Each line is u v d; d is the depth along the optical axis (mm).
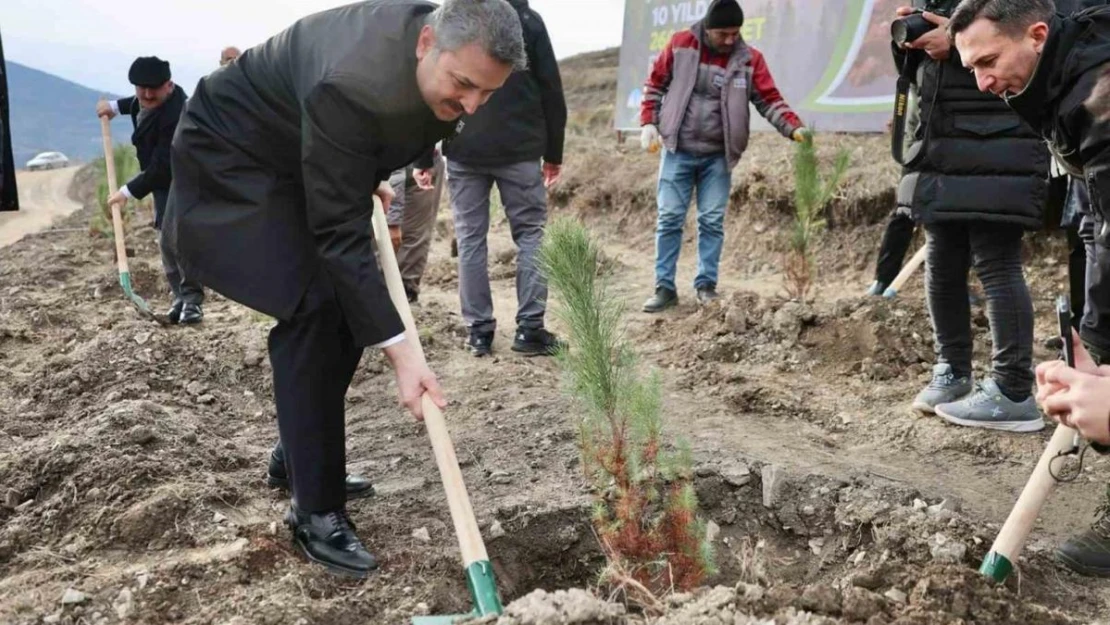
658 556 3016
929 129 4121
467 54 2574
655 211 10398
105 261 9109
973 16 2883
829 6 9117
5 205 4883
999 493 3859
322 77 2672
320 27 2824
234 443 4215
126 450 3760
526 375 5133
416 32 2701
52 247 10086
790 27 9562
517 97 5281
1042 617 2664
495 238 10531
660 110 6660
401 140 2809
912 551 3201
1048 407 2221
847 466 3953
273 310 2926
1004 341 4289
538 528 3441
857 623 2590
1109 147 2646
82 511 3430
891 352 5277
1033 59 2818
